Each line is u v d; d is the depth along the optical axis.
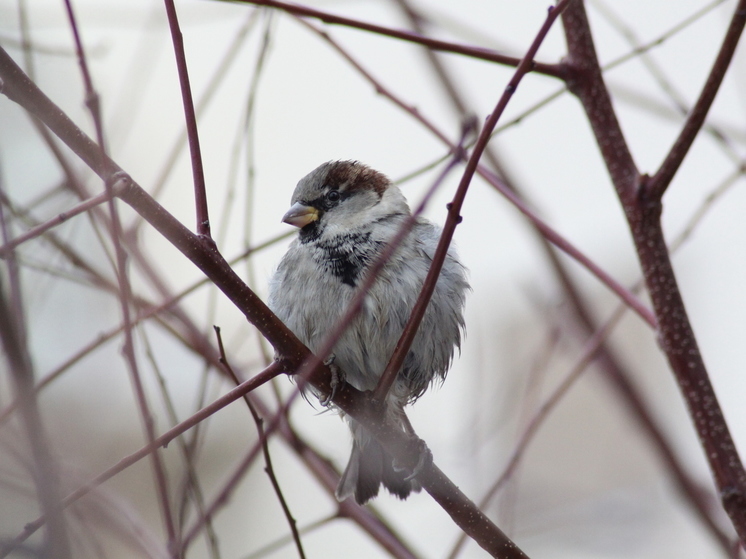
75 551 6.10
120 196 5.19
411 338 6.11
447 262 8.20
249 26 8.02
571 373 7.74
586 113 6.76
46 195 7.82
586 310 9.52
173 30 5.40
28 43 7.25
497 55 6.72
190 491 6.38
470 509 6.54
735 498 6.10
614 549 11.91
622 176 6.58
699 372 6.33
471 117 6.46
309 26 7.96
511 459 7.43
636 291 8.01
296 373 5.76
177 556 5.22
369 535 7.91
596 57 6.75
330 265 8.12
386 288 7.89
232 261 7.12
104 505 6.79
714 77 5.91
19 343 4.73
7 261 5.52
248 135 7.13
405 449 6.66
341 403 6.72
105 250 5.28
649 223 6.45
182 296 6.82
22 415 4.63
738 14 5.63
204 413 5.35
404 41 6.73
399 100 7.66
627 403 9.27
